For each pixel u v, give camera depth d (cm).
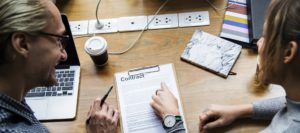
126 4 126
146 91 107
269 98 102
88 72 113
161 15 122
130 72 111
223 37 115
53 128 104
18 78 78
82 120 105
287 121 76
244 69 109
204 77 108
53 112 105
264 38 74
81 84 111
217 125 99
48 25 76
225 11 120
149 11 123
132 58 114
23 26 70
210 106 101
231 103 103
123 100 106
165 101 102
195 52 112
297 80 72
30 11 71
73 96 108
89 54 109
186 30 118
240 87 106
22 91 83
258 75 100
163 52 115
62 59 89
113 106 106
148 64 113
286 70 72
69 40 103
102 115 101
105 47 109
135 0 127
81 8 127
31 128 83
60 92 108
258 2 113
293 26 65
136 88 108
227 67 108
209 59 110
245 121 100
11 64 74
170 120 98
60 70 112
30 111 86
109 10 125
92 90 110
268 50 72
